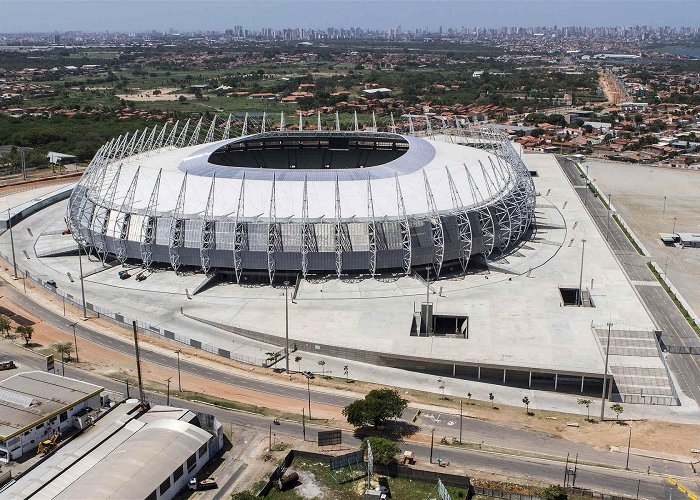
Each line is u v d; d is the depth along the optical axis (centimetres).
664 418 10519
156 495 8062
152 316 13612
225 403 10650
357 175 16150
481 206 15838
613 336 12362
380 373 11800
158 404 10562
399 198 15175
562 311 13438
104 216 15975
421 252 15025
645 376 11412
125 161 18800
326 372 11762
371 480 8738
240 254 14812
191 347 12738
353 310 13575
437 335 13312
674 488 8638
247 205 15225
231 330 13088
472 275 15462
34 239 18725
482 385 11506
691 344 13100
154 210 15500
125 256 15850
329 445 9556
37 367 11838
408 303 13875
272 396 10938
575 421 10350
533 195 19225
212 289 14825
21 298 14962
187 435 9056
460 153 19038
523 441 9719
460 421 10225
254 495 8331
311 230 14688
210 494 8469
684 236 19650
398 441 9644
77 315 14125
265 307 13850
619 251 18588
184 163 17538
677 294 15538
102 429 9494
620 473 8956
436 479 8681
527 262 16125
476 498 8431
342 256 14838
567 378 11462
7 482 8369
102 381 11344
